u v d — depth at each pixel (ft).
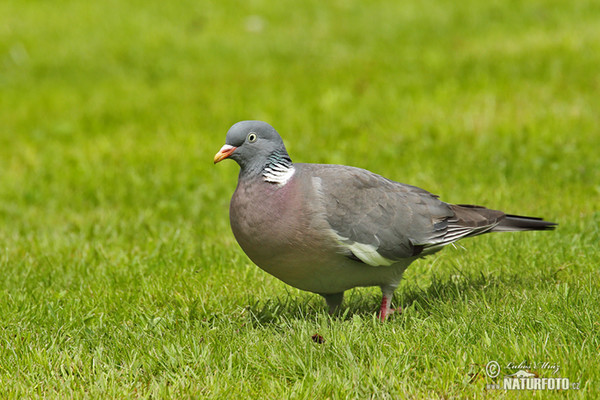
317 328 24.61
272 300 28.50
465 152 45.75
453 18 80.02
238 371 22.34
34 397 21.29
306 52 74.02
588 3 78.48
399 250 25.53
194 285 30.04
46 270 32.37
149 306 28.43
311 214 24.23
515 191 39.32
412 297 28.45
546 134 46.62
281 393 20.89
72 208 43.27
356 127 51.90
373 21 82.53
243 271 31.68
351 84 62.39
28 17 90.07
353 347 23.00
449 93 56.90
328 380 21.11
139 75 71.77
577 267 29.40
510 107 52.19
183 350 23.57
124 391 21.31
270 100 60.18
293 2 91.66
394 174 43.78
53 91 68.28
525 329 23.16
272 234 24.39
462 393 20.36
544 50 63.93
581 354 21.12
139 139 54.80
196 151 50.93
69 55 77.77
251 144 24.72
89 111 62.08
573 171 41.14
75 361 23.16
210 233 37.24
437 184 41.42
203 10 90.27
